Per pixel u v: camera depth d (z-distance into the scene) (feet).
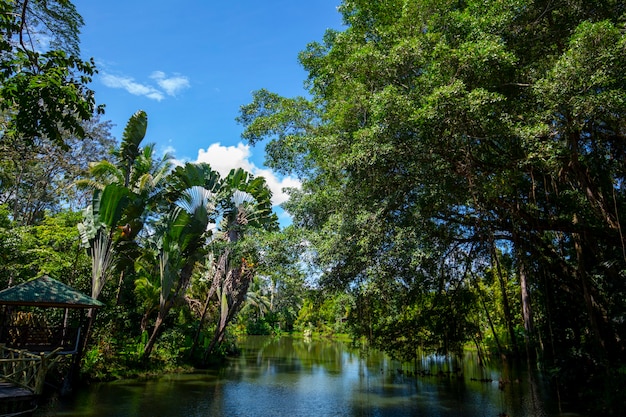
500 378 61.72
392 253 31.76
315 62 43.65
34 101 22.09
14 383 34.01
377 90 30.99
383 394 50.42
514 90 29.09
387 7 36.22
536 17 30.01
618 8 28.68
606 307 41.39
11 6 22.81
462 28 28.71
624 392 35.01
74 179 85.30
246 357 94.07
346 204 32.94
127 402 42.93
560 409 40.34
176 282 68.39
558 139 28.91
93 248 54.29
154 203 72.13
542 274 46.47
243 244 42.68
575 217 39.37
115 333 64.23
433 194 30.55
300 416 39.29
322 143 33.71
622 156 35.42
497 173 29.91
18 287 44.04
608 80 22.95
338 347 128.98
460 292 56.13
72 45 25.54
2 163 54.54
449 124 25.91
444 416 39.11
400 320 58.85
